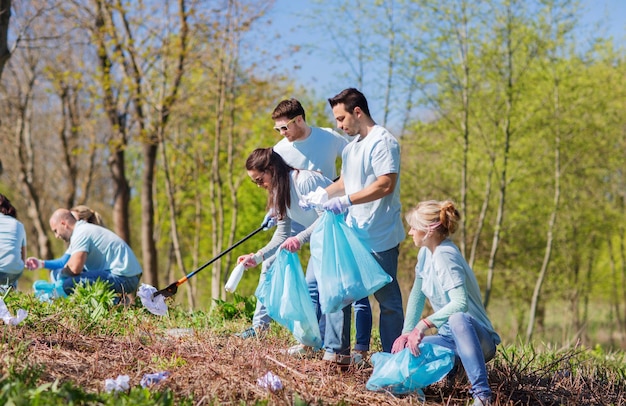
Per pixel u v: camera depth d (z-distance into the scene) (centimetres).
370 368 459
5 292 595
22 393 335
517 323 2178
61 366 405
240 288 2078
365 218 453
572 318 2211
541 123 1833
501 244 2027
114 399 343
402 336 414
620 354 762
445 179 1948
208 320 607
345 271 430
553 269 2092
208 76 1697
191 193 2183
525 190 1977
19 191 2494
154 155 1703
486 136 1850
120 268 688
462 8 1689
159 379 386
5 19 1046
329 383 416
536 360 628
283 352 468
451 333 424
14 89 2234
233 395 382
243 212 2028
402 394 417
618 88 1889
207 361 435
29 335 452
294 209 490
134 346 463
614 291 2452
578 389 462
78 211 722
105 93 1659
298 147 548
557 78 1811
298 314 455
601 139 1938
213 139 1930
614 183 2167
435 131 1822
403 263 1794
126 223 1789
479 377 400
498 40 1717
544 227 2003
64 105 2162
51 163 2841
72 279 673
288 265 460
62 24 1755
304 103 1889
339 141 559
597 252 2255
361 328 475
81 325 495
